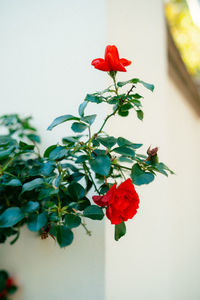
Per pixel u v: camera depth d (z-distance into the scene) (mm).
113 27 845
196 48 4211
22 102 923
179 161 2006
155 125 1107
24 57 941
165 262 1155
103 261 716
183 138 2236
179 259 1731
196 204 2525
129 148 614
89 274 728
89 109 789
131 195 567
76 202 607
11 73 958
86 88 815
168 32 1457
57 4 894
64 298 747
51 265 776
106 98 636
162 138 1191
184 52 4262
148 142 1011
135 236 868
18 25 966
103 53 803
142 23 1069
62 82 856
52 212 626
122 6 914
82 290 731
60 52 872
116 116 812
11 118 899
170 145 1741
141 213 917
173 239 1639
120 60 629
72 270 748
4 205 693
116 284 751
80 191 625
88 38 829
